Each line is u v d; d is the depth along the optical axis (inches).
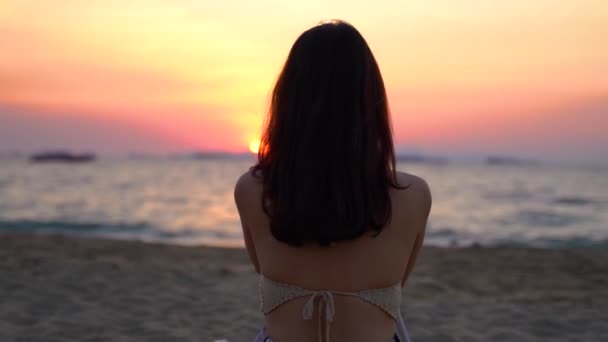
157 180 2315.5
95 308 204.1
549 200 1348.4
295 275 64.0
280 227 61.7
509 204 1231.5
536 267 293.3
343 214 60.1
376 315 63.7
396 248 63.9
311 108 62.0
